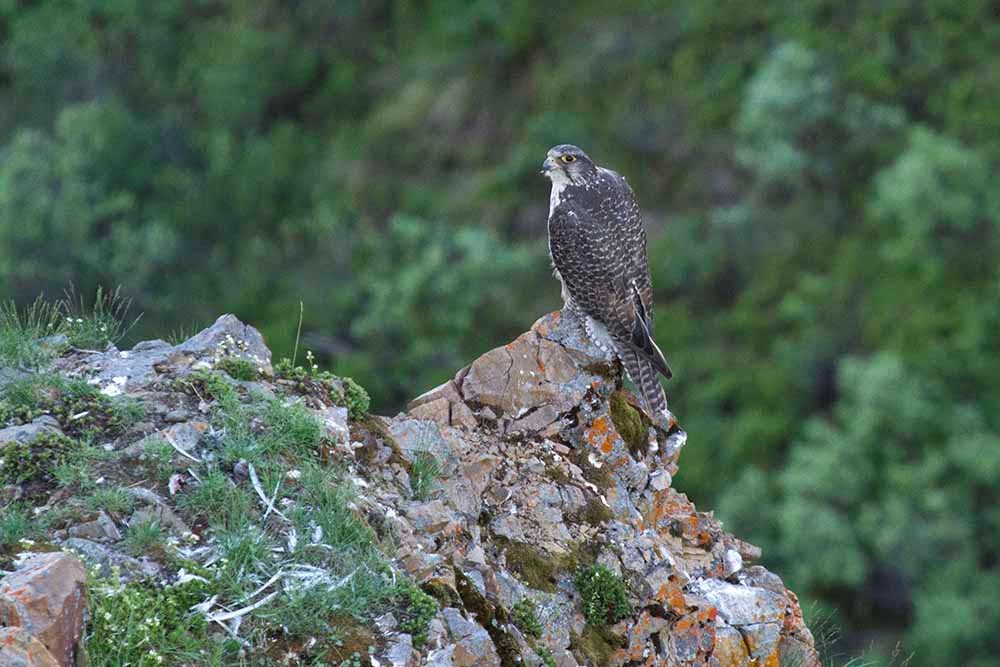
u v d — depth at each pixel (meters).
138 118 49.69
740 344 36.72
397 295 38.34
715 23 43.66
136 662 5.55
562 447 8.10
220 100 49.47
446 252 40.59
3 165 43.50
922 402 30.61
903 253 34.94
